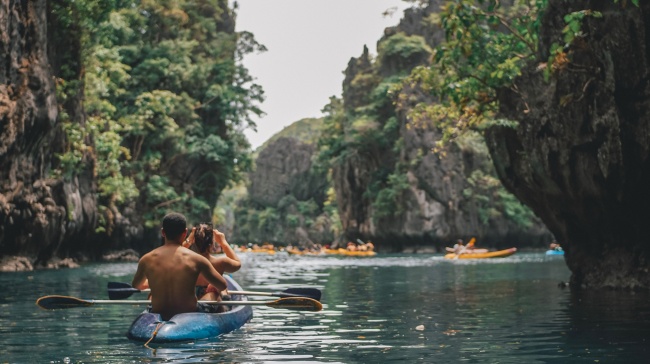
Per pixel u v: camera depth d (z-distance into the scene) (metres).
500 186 56.94
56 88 23.12
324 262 31.94
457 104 13.88
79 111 26.38
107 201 32.72
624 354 5.56
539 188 13.54
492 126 14.46
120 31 39.34
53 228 21.89
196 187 45.66
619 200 11.49
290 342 6.12
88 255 30.50
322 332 6.84
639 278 12.02
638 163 10.73
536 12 13.15
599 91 10.96
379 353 5.57
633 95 10.49
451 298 11.27
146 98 40.75
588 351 5.71
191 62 47.94
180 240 6.67
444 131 18.33
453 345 6.04
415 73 18.28
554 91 12.08
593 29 10.66
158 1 46.00
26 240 20.61
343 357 5.37
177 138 42.16
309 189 91.62
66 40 24.42
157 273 6.49
